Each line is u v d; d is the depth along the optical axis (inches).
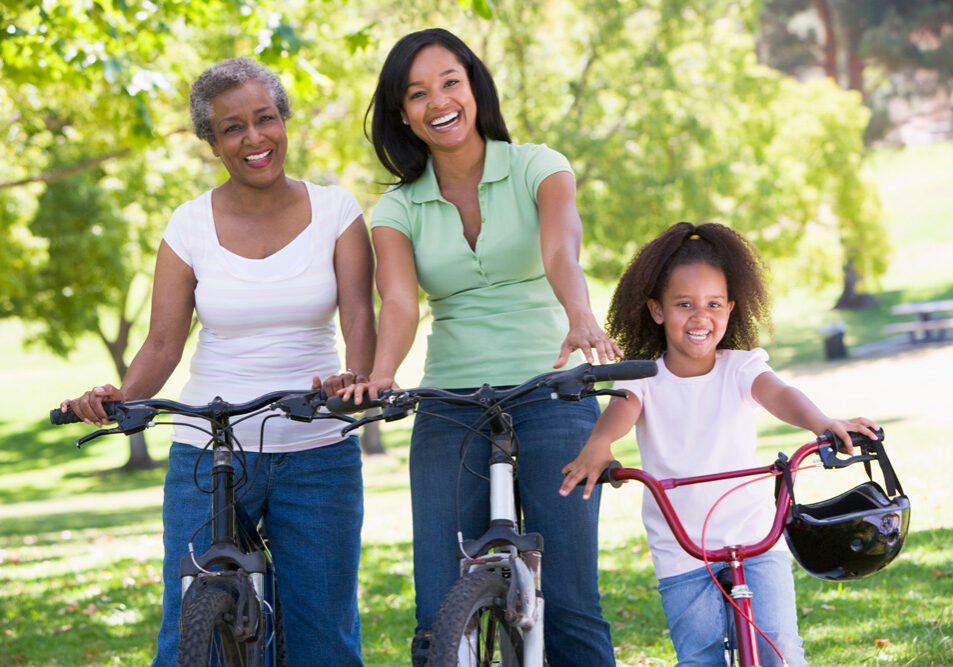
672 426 160.9
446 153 170.7
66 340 1537.9
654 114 917.8
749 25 1002.1
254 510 172.4
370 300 177.8
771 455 605.3
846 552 141.3
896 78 2130.9
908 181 2121.1
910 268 1777.8
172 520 171.3
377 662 265.6
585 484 153.7
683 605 155.3
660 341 167.2
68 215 1068.5
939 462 447.5
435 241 170.9
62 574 442.3
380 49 854.5
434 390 141.8
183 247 175.9
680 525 140.3
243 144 169.5
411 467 169.5
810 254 1262.3
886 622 246.5
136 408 150.9
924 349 1295.5
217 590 142.9
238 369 173.2
